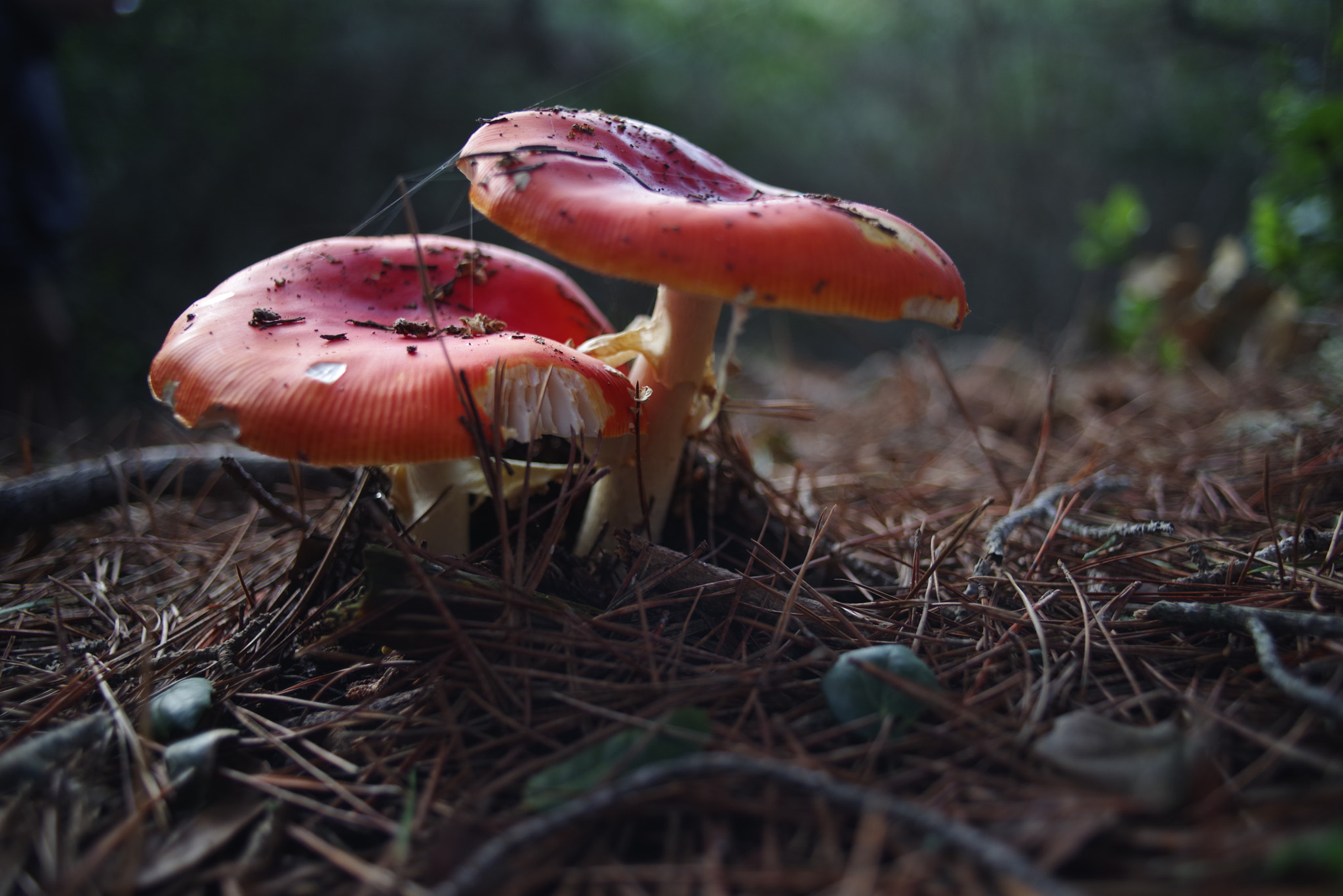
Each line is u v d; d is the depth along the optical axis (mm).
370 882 175
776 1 1364
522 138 234
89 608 286
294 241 935
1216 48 1249
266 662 246
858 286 214
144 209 806
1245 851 164
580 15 1146
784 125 1473
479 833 182
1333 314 559
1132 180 1707
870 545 327
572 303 297
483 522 305
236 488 368
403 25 987
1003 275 1729
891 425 540
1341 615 229
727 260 208
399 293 276
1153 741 185
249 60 840
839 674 212
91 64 698
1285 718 198
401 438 210
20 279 518
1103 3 1438
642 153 252
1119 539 290
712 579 253
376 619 221
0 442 497
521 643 228
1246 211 1591
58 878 177
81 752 206
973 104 1633
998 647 232
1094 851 171
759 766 175
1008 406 540
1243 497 338
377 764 203
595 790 187
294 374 216
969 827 172
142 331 783
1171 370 619
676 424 274
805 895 168
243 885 179
